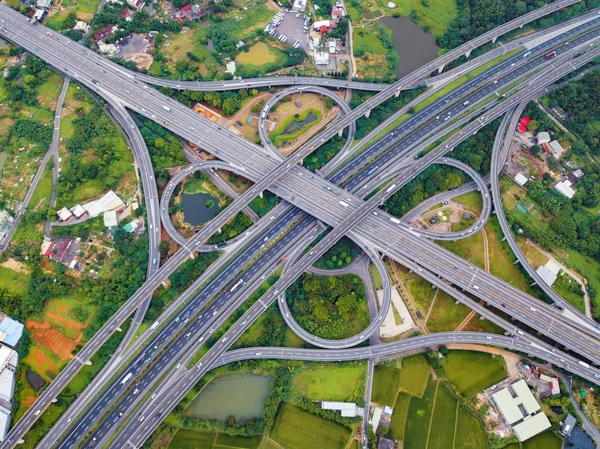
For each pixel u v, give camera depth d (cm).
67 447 19775
